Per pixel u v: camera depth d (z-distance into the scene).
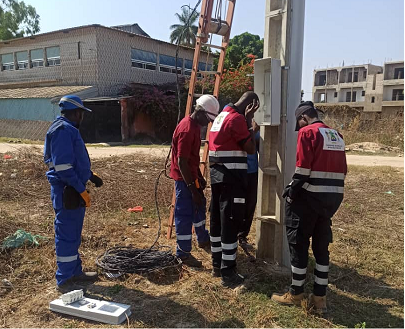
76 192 3.58
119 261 4.17
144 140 23.03
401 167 12.34
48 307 3.40
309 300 3.46
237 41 42.44
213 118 4.12
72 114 3.72
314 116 3.44
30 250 4.57
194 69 4.78
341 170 3.30
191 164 4.23
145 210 6.57
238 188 3.78
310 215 3.28
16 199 7.10
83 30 23.97
